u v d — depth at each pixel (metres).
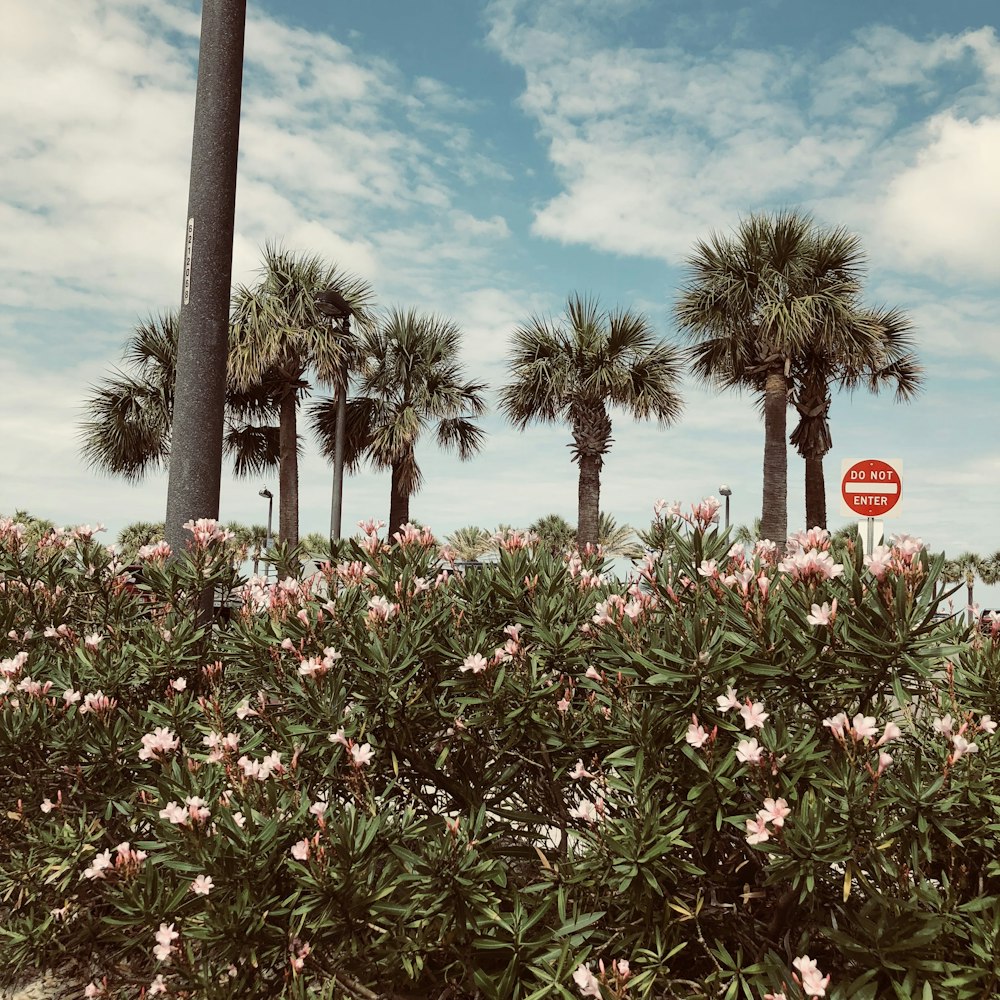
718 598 2.22
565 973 2.03
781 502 15.17
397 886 2.22
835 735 1.90
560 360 16.53
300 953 2.21
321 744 2.51
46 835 2.81
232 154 4.06
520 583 2.78
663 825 2.07
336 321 16.19
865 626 1.86
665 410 17.12
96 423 17.53
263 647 2.90
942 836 1.97
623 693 2.32
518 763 2.69
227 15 4.03
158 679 3.07
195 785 2.38
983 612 2.43
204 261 3.96
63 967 2.91
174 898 2.26
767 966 1.96
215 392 3.94
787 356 14.97
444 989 2.37
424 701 2.59
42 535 3.98
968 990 1.74
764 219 14.71
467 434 19.14
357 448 18.72
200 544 3.37
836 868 1.92
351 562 3.04
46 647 3.36
